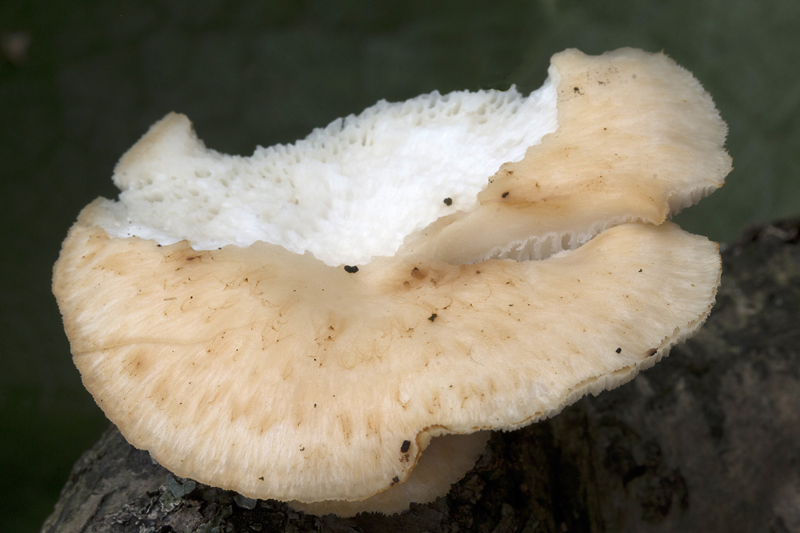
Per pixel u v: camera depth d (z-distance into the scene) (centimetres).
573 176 26
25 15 41
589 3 44
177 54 42
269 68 42
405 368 24
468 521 26
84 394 46
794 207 51
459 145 27
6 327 44
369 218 26
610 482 28
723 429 28
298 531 25
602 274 25
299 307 25
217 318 25
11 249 43
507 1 40
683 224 54
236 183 27
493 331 24
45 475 44
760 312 30
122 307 25
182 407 24
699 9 45
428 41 41
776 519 29
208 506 25
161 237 26
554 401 24
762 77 48
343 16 42
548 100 27
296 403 24
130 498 26
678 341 25
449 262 25
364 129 27
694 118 26
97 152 43
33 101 42
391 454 24
